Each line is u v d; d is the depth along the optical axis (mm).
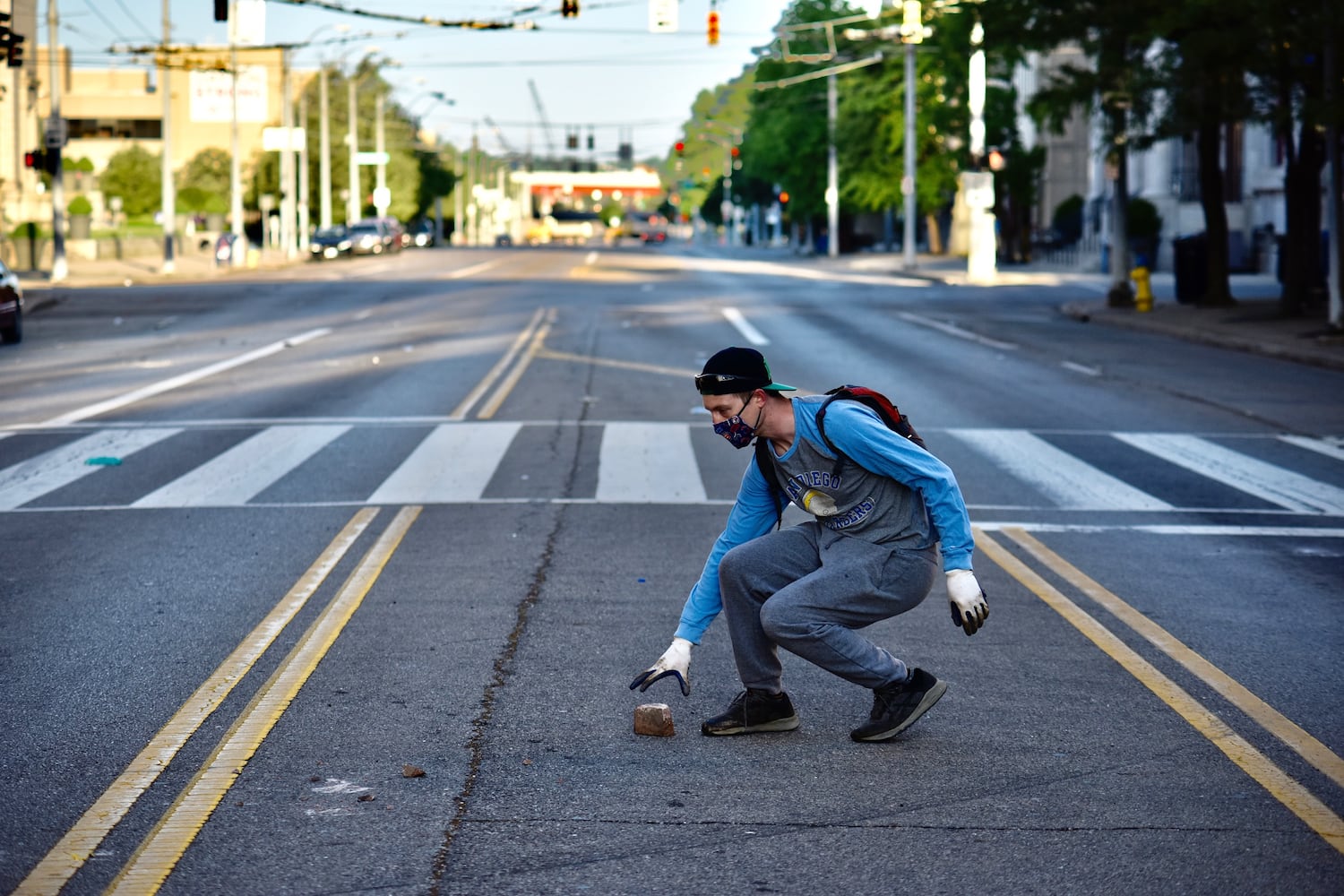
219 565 8672
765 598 5414
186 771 5152
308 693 6094
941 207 72125
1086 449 13602
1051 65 67500
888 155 66750
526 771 5137
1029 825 4656
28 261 53750
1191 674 6500
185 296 39062
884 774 5133
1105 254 51656
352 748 5379
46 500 10945
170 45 50781
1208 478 12055
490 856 4379
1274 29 22609
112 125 114938
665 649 6840
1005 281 46031
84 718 5766
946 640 7070
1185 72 26109
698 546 9266
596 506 10641
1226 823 4695
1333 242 23203
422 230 125125
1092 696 6133
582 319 30188
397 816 4695
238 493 11188
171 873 4238
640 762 5238
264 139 66750
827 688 6219
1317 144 27359
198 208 91750
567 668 6492
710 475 12039
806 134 77000
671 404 16766
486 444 13688
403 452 13211
